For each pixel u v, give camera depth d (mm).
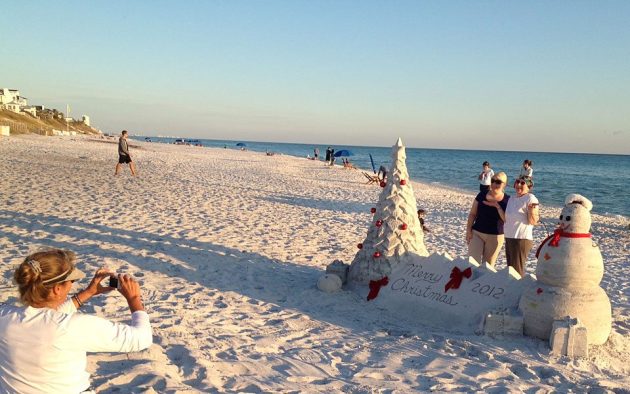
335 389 4141
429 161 106875
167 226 11062
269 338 5348
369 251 7184
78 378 2535
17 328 2434
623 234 15391
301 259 9305
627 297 8078
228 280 7570
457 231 14102
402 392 4141
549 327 5355
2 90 118438
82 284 6695
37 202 12820
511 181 48469
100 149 43188
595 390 4344
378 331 5852
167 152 51781
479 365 4809
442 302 6309
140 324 2699
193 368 4258
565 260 5316
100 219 11164
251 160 48562
